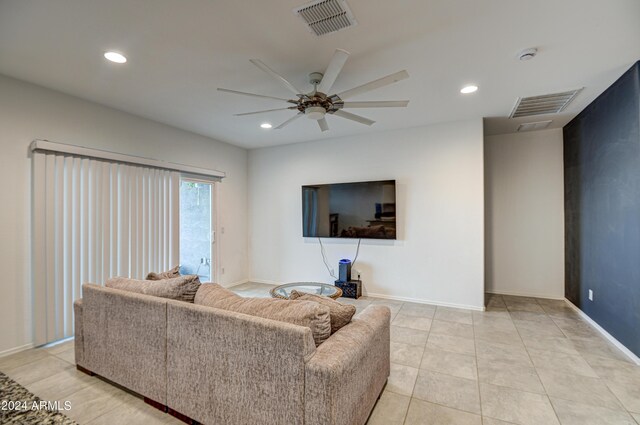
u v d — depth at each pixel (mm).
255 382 1573
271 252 5488
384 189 4477
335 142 4906
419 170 4328
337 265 4926
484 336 3139
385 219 4473
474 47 2322
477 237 4008
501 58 2480
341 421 1454
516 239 4750
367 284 4680
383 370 2129
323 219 4930
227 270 5234
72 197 3129
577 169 3896
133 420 1884
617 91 2867
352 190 4695
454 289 4129
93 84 2930
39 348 2867
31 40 2213
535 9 1897
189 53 2408
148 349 1993
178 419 1893
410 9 1896
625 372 2428
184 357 1828
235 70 2688
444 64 2578
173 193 4195
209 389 1734
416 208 4348
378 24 2045
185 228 4496
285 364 1482
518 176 4730
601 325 3232
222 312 1694
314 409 1414
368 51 2373
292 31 2125
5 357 2695
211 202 4945
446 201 4172
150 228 3875
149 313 1977
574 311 3934
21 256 2828
